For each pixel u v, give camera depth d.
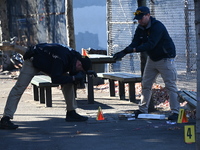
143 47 17.66
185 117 17.88
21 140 15.05
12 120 19.56
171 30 27.23
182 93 18.23
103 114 20.75
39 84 23.66
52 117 20.39
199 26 10.71
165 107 22.59
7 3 48.78
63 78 16.69
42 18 43.69
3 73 42.88
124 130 16.59
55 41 41.97
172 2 26.61
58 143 14.44
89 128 17.28
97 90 31.05
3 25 43.84
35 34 45.12
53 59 16.78
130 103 24.92
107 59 25.64
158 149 13.27
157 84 28.22
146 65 19.33
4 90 31.81
